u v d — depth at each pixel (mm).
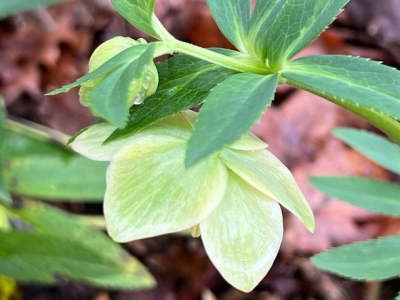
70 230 327
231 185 164
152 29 159
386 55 590
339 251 250
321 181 284
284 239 493
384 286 461
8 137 385
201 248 476
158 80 167
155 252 475
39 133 394
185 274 470
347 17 604
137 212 155
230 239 161
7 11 303
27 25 512
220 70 168
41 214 328
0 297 386
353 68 158
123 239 153
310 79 159
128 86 140
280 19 165
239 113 143
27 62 507
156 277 466
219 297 472
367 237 507
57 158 344
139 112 163
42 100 498
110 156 161
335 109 559
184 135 166
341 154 543
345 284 481
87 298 426
